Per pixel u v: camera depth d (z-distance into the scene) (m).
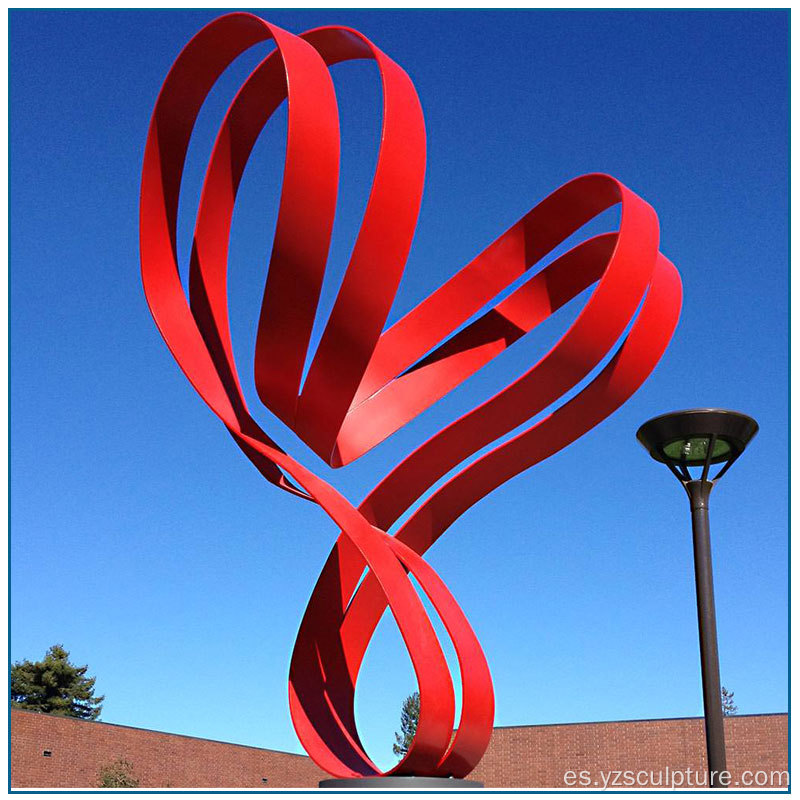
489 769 22.48
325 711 9.41
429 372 10.39
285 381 9.08
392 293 8.46
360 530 8.58
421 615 8.43
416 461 9.64
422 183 8.50
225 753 25.33
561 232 10.29
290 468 8.79
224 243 9.76
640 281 9.09
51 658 36.91
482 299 10.41
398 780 8.30
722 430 9.30
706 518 9.45
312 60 8.48
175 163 9.64
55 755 21.38
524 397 9.30
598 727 22.02
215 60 9.19
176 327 9.32
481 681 8.66
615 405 9.59
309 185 7.98
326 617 9.73
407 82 8.87
